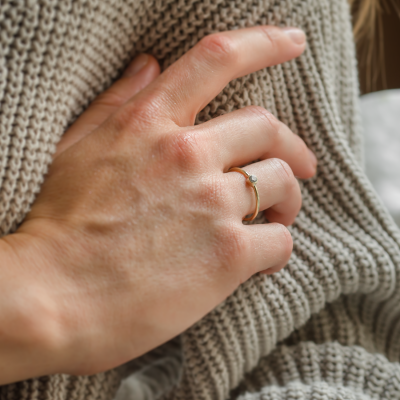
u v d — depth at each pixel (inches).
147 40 15.8
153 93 15.0
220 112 15.6
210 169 14.8
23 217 14.8
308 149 16.4
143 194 14.6
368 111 22.6
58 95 14.9
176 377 17.2
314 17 16.4
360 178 16.7
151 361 17.9
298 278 16.1
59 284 14.2
